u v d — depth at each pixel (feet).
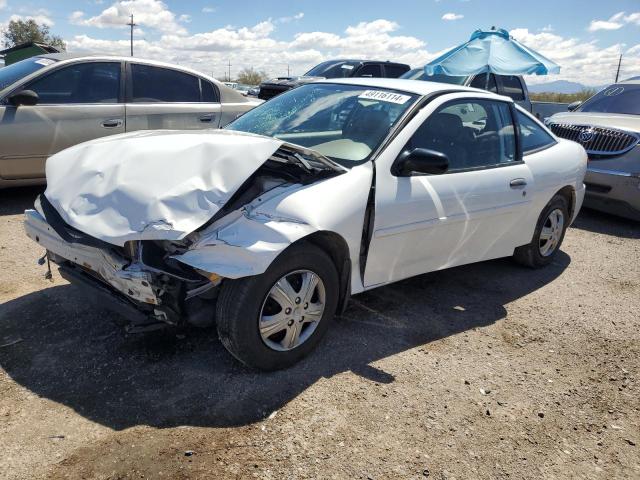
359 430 8.68
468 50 32.48
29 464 7.43
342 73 38.99
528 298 14.82
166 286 8.63
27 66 20.27
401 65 41.86
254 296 9.11
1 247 15.26
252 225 8.98
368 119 12.25
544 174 15.38
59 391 9.04
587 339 12.66
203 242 8.70
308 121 12.97
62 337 10.68
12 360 9.80
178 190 8.76
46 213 9.70
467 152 13.23
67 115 19.36
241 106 23.62
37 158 19.04
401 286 14.80
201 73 22.97
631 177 21.98
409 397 9.68
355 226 10.34
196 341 10.89
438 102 12.66
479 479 7.93
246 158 9.39
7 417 8.31
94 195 9.11
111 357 10.12
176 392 9.23
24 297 12.21
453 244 12.94
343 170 10.63
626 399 10.32
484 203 13.23
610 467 8.45
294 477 7.57
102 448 7.82
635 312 14.42
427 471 7.95
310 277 9.95
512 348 11.94
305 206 9.57
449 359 11.17
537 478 8.07
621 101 26.89
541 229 16.26
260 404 9.08
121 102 20.59
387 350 11.27
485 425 9.16
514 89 36.06
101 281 9.75
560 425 9.37
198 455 7.82
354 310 13.01
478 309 13.79
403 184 11.33
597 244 20.71
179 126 21.84
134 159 9.46
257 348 9.48
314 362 10.50
